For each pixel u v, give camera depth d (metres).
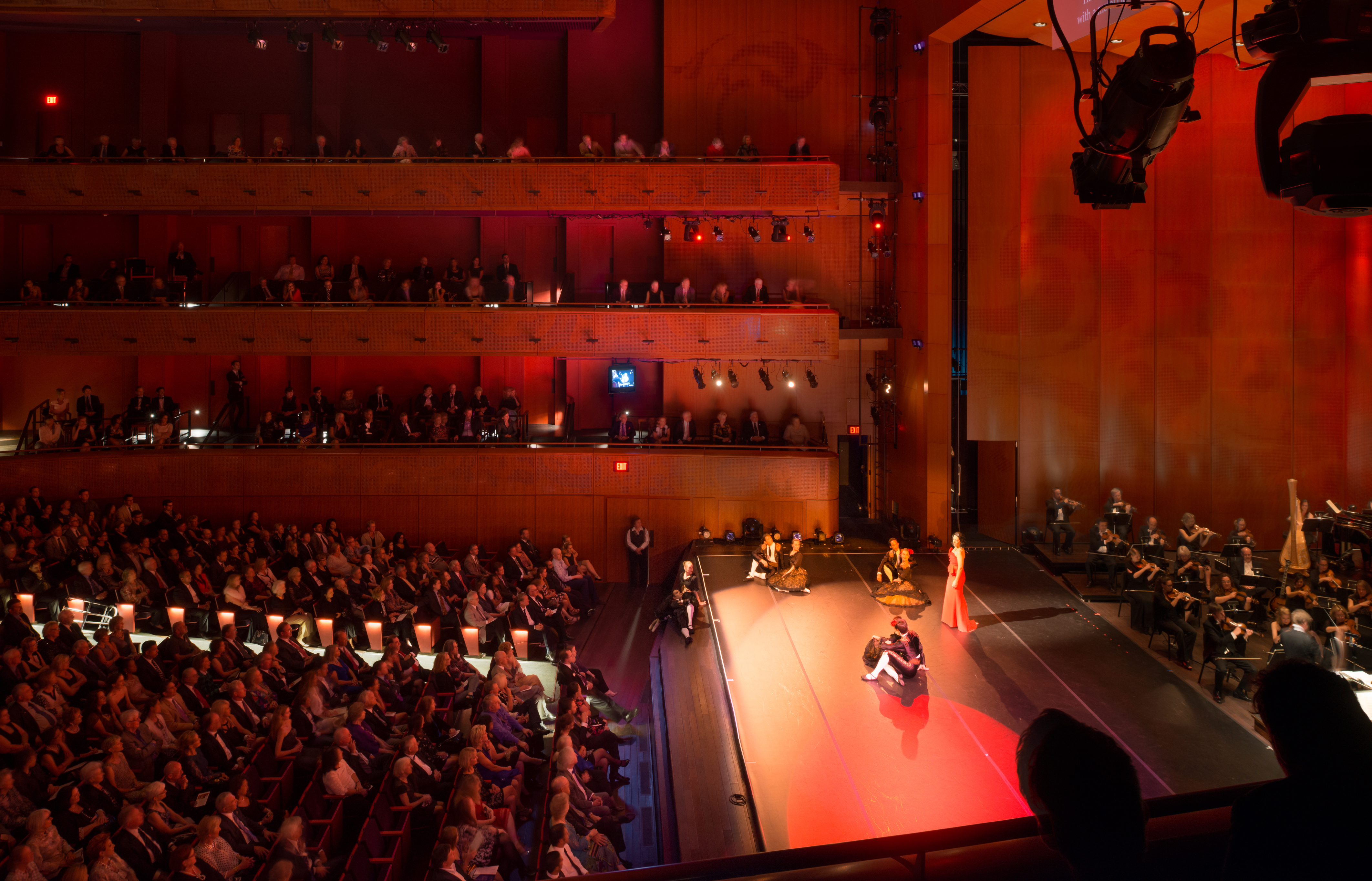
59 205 24.31
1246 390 23.55
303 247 27.88
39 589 17.98
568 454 25.06
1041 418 24.30
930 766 13.50
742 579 21.70
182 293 25.53
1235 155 23.25
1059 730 1.80
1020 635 18.16
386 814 11.72
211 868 9.89
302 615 18.58
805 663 17.02
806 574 21.22
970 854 1.92
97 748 12.64
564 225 27.56
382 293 26.91
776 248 27.34
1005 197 24.14
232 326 24.61
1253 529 23.69
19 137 26.92
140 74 26.80
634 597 23.67
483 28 26.69
